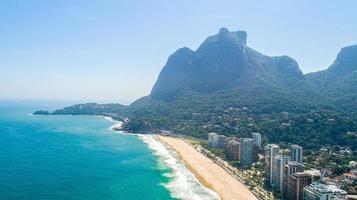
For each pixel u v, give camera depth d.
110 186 190.25
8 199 166.75
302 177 164.62
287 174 173.75
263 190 186.12
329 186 156.75
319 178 172.12
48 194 175.38
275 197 174.75
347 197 152.75
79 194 176.00
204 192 179.88
